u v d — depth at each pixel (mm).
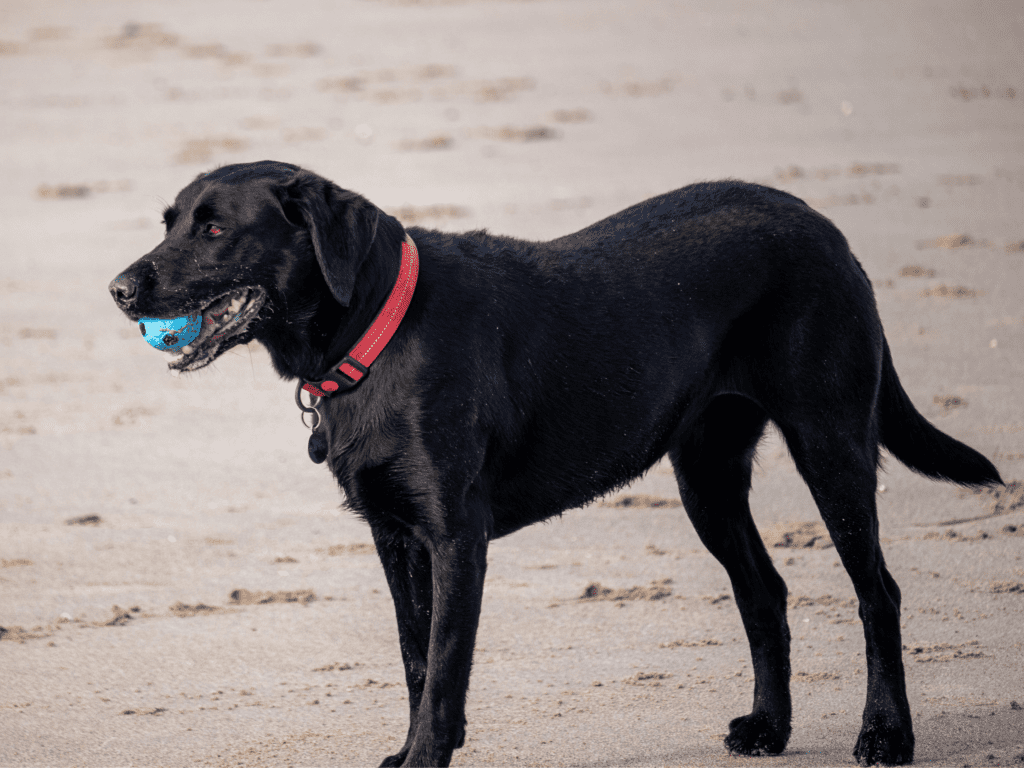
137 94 34594
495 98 31922
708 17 43156
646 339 7273
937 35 38344
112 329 17562
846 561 7328
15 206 24484
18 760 7309
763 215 7594
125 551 10797
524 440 7082
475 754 7219
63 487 12312
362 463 6707
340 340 6691
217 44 41469
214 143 28203
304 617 9453
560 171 24484
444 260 7043
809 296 7355
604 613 9297
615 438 7289
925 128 27672
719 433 7742
